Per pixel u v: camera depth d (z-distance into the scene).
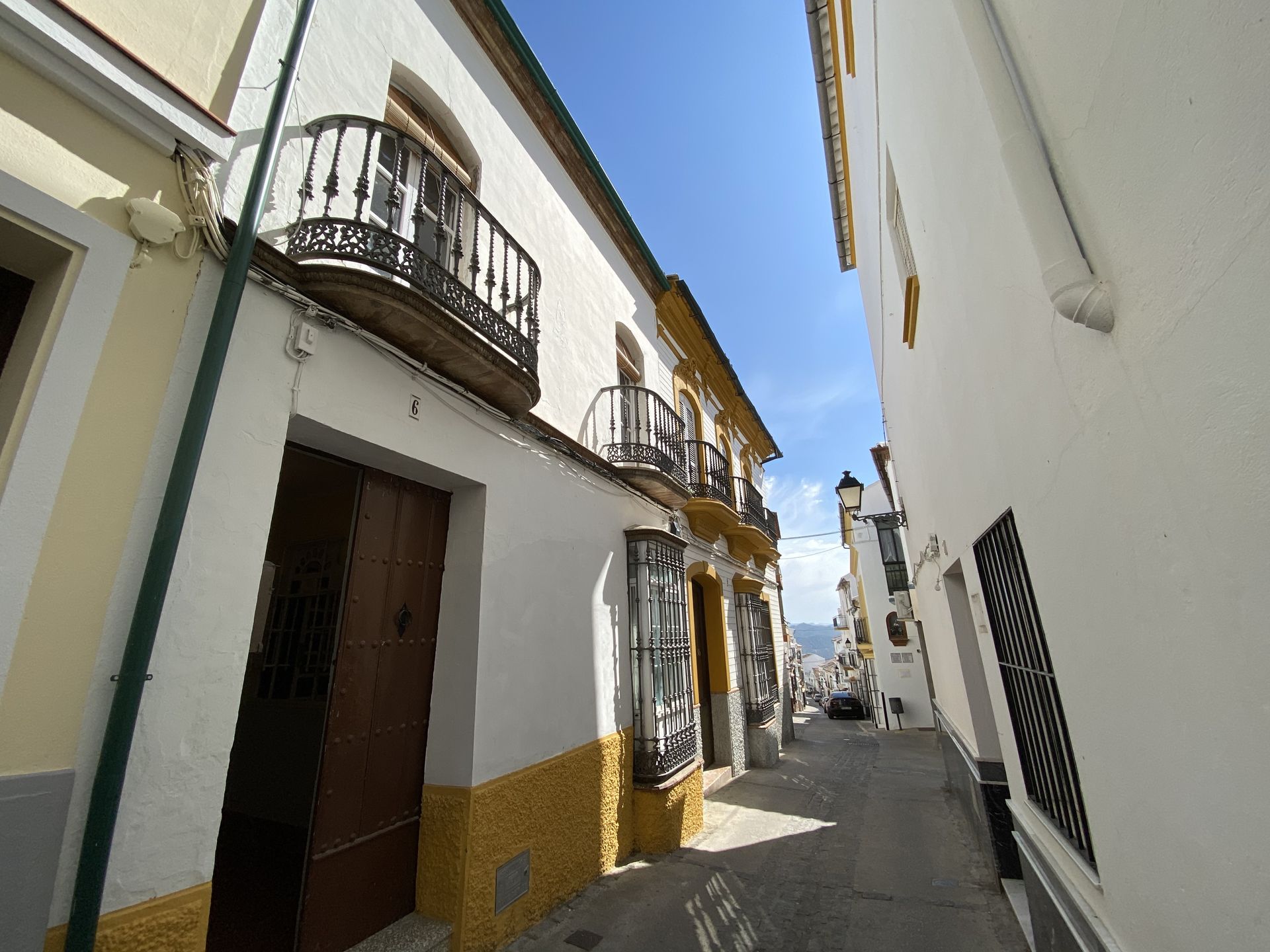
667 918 4.02
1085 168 1.62
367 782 3.20
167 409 2.20
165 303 2.25
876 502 20.89
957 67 2.53
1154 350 1.42
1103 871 2.15
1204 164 1.17
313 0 3.14
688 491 6.90
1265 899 1.21
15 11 1.86
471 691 3.60
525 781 3.90
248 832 4.34
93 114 2.12
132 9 2.30
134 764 1.99
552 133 6.12
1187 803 1.52
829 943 3.71
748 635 10.75
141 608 1.97
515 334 3.82
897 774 9.63
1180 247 1.27
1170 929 1.68
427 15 4.52
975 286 2.84
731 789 8.31
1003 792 4.78
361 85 3.73
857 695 30.39
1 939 1.60
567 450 5.00
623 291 7.49
